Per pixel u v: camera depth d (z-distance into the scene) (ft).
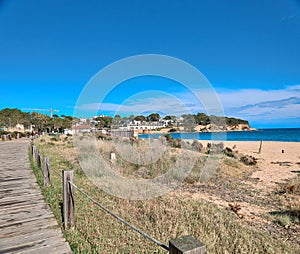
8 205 14.08
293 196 21.44
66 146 54.08
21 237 10.01
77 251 9.13
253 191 23.62
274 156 55.52
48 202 14.70
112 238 10.66
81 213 13.46
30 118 175.63
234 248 10.21
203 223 12.56
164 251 9.63
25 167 27.58
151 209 14.56
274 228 14.12
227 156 45.01
